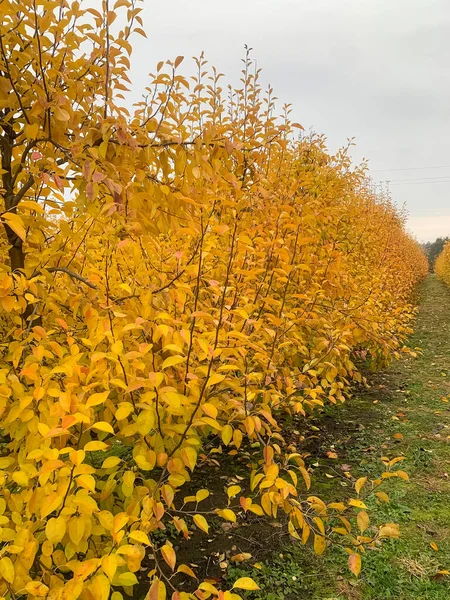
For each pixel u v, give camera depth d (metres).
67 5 1.97
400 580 2.42
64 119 1.76
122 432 1.68
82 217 2.20
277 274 3.35
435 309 15.10
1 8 1.83
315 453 3.97
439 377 6.39
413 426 4.54
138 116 2.41
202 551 2.67
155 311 2.03
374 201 10.66
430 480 3.46
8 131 2.30
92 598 1.38
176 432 1.94
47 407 1.71
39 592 1.29
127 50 2.05
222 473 3.56
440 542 2.72
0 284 1.68
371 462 3.79
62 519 1.38
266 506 1.74
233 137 3.28
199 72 3.52
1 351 2.12
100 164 1.90
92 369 1.76
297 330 3.64
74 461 1.38
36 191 2.29
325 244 4.51
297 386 3.06
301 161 5.50
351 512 3.04
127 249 2.35
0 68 1.98
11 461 1.63
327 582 2.42
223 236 2.89
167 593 2.34
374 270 6.35
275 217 3.08
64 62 2.12
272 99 4.10
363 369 6.75
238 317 2.70
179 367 2.07
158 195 2.05
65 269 2.10
